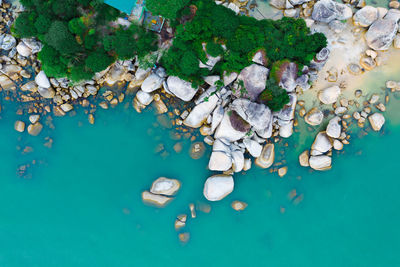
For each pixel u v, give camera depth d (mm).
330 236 16344
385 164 16062
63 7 12766
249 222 16328
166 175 16203
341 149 16000
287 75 13938
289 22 13930
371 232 16281
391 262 16250
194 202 16219
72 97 15719
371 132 15906
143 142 16188
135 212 16312
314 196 16266
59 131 16172
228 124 15062
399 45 15227
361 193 16203
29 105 15922
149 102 15750
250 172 16172
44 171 16312
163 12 13125
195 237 16312
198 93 15430
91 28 13328
